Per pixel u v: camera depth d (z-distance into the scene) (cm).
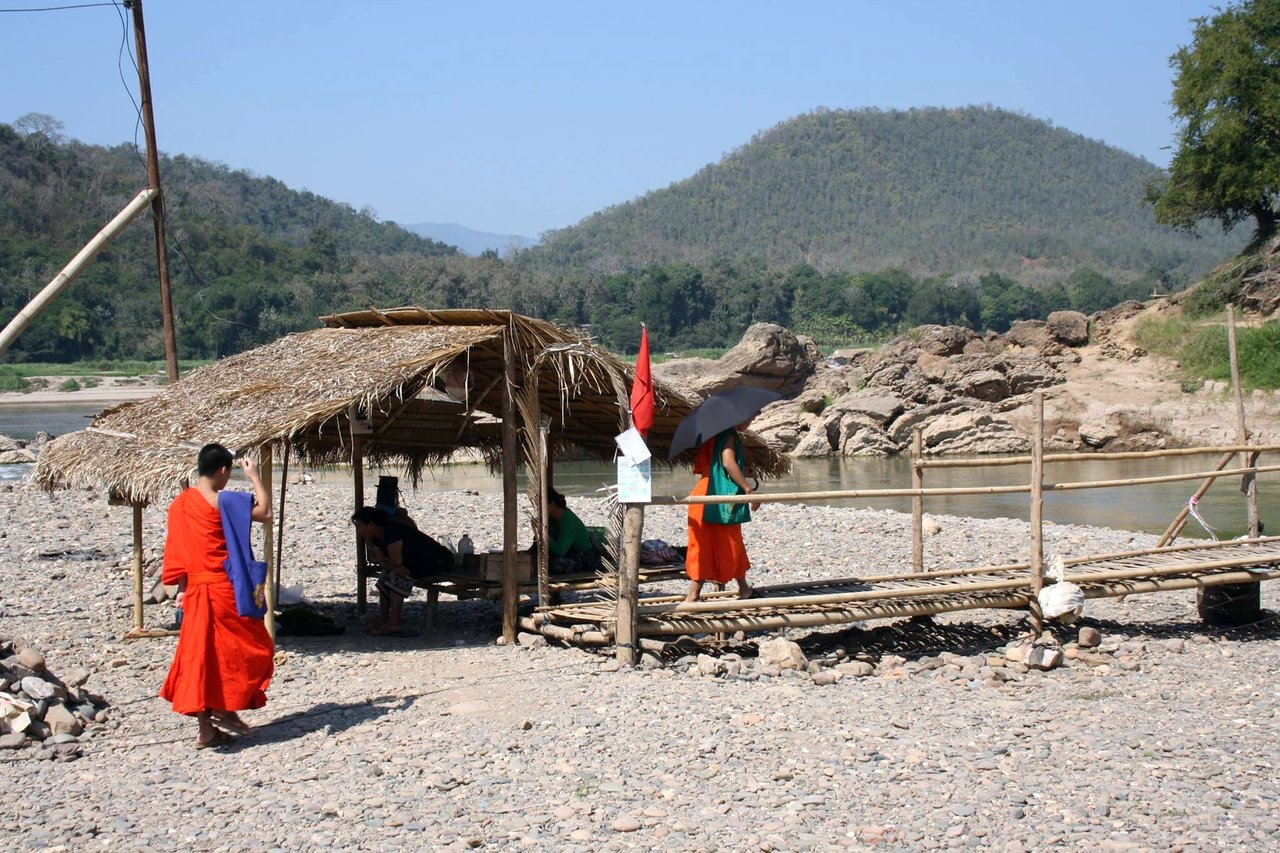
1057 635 1045
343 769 668
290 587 1164
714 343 12556
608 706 793
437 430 1280
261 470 901
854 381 4975
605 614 977
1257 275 4975
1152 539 1819
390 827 577
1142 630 1095
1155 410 4206
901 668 923
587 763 674
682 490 3192
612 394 1092
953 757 683
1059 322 5141
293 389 959
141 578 1082
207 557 716
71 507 2216
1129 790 628
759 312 13175
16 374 9119
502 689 848
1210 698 832
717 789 630
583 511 2261
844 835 566
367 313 1116
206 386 1083
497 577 1046
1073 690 856
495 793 626
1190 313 5097
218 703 712
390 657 970
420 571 1086
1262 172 5022
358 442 1182
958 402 4444
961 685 871
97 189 11912
